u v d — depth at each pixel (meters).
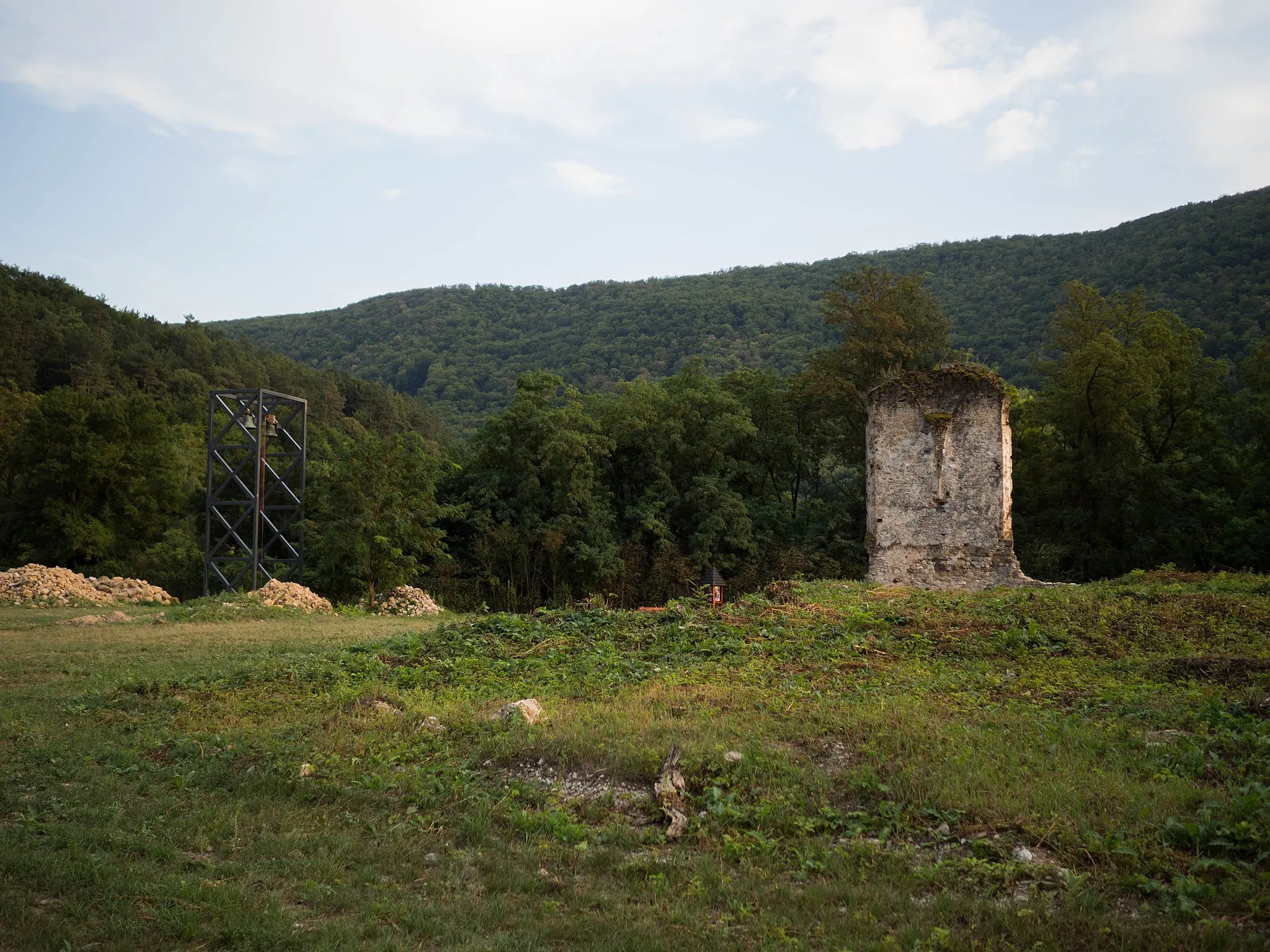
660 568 34.41
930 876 5.74
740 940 5.18
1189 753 7.25
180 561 40.31
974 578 20.98
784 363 82.81
